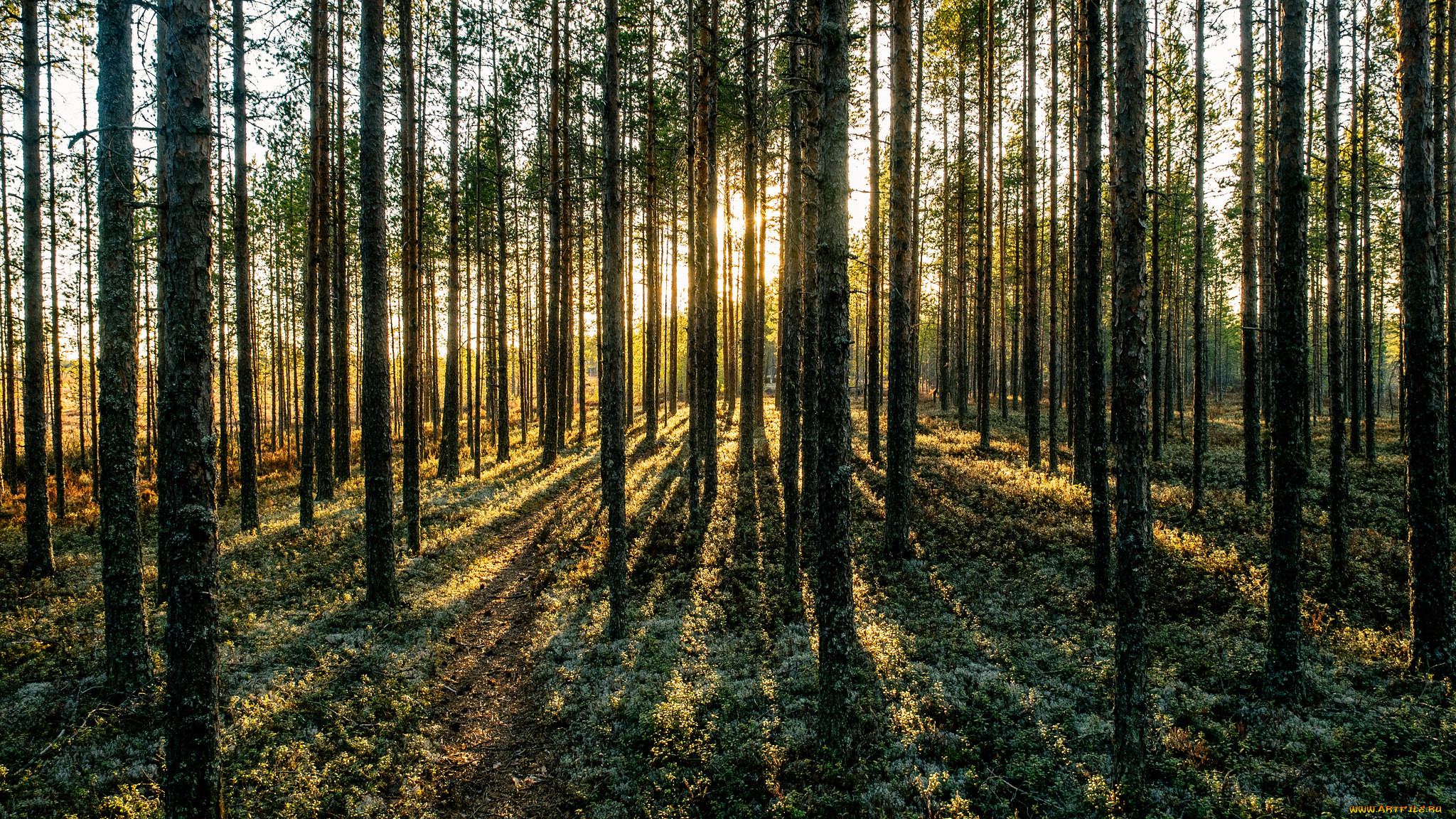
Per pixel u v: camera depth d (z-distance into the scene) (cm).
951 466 1938
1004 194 2706
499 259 2622
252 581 1183
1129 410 595
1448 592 780
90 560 1344
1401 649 847
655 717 747
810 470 1454
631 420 3319
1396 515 1370
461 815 627
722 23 1798
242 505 1542
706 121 1894
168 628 484
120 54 757
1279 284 756
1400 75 784
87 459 2761
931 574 1165
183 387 471
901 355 1241
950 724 736
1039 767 654
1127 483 600
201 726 486
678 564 1271
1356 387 2070
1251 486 1516
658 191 2736
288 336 3584
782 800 613
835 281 657
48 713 721
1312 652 866
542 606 1114
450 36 2005
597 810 620
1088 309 990
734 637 967
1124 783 604
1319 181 1257
